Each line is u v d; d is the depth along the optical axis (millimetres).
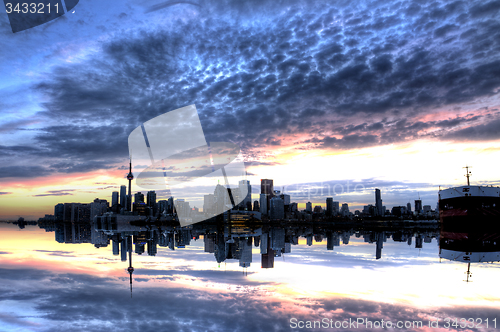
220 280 10555
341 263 14898
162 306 7324
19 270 13297
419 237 46906
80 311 6953
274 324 5969
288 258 17469
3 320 6301
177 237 47281
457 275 11445
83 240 37969
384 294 8453
